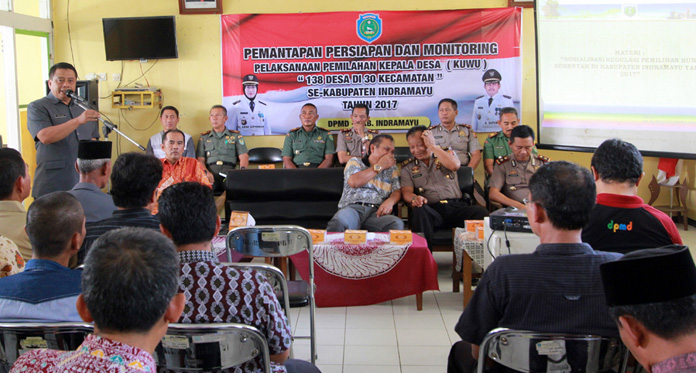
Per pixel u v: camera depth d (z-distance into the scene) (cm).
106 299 113
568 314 174
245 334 168
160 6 675
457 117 680
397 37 670
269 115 688
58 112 462
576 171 178
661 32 523
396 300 420
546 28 580
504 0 664
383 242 391
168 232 177
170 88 684
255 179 505
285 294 248
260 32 675
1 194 266
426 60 672
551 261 175
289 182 503
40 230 183
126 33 659
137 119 687
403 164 512
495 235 303
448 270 499
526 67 671
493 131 680
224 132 661
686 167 633
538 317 176
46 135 436
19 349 164
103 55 681
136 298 114
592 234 243
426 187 501
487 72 671
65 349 164
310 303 303
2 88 602
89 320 127
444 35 668
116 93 665
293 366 221
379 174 491
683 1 512
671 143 528
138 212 253
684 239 581
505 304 180
